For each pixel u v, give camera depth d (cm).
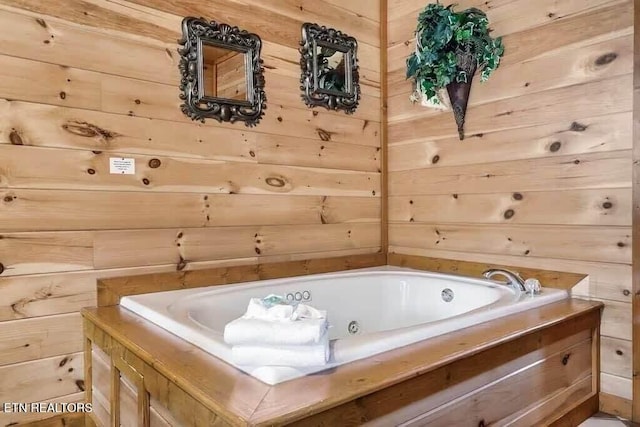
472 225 242
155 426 123
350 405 102
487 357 136
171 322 148
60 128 176
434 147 259
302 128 246
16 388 168
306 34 246
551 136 209
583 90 198
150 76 197
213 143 215
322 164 255
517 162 222
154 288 196
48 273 175
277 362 108
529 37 216
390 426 110
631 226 185
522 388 151
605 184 193
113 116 188
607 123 191
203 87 210
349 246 269
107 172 187
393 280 246
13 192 167
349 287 238
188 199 208
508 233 227
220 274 216
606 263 193
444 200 255
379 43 282
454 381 126
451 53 230
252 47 225
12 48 167
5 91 165
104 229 187
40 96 172
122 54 190
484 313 159
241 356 111
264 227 233
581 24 199
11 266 167
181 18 205
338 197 263
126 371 139
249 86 225
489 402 138
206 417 100
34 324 171
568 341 173
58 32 176
